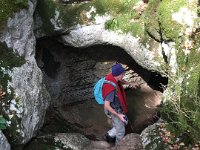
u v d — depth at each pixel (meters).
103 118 6.35
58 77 6.12
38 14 5.37
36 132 4.50
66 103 6.43
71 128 6.01
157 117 5.90
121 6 5.36
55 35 5.57
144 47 5.15
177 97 4.09
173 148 3.88
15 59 4.27
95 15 5.43
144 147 4.25
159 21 4.70
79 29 5.48
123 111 4.51
